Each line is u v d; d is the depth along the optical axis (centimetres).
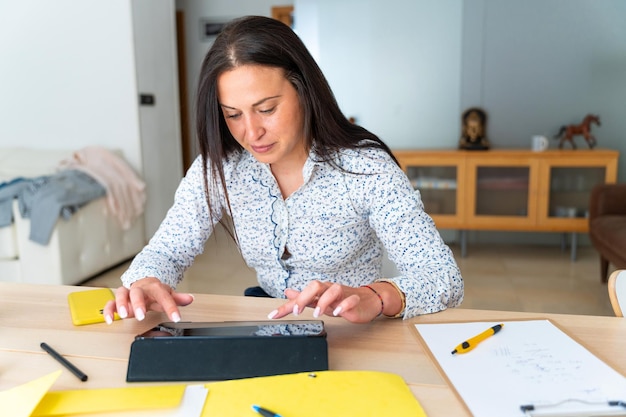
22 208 296
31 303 96
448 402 61
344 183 101
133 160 395
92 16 382
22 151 393
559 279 327
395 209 98
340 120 101
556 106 397
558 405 59
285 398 60
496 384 64
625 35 381
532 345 75
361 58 418
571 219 366
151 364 68
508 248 407
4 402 59
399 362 71
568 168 369
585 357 71
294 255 108
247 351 69
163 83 426
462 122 402
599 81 389
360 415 57
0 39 401
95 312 89
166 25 428
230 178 105
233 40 84
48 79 400
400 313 85
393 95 418
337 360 72
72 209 302
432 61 408
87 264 321
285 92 87
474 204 380
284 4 560
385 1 407
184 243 109
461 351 73
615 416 57
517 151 369
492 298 291
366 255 115
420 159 383
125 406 59
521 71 396
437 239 97
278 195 104
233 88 84
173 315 78
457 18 400
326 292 76
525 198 376
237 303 95
